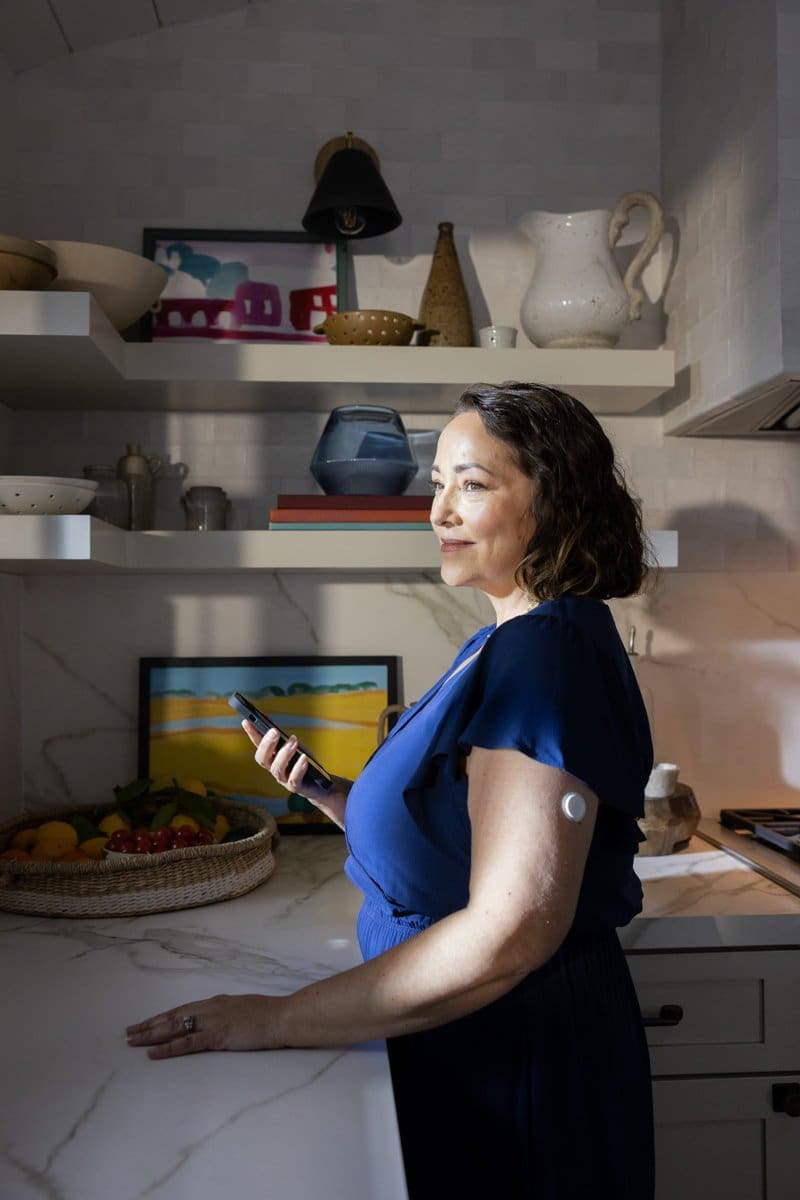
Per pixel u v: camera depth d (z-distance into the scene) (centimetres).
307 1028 110
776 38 168
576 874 97
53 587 214
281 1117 97
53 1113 98
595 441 118
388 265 219
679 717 224
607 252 201
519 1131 110
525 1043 111
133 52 214
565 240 200
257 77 216
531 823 97
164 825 183
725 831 211
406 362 192
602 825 111
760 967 162
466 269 220
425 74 220
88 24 205
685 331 211
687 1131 162
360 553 188
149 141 214
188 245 213
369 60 219
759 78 174
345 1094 102
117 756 215
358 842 120
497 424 116
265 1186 85
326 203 191
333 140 209
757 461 225
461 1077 112
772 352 170
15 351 167
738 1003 162
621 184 224
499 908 96
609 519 118
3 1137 94
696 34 203
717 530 224
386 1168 88
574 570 115
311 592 218
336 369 191
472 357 193
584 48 222
